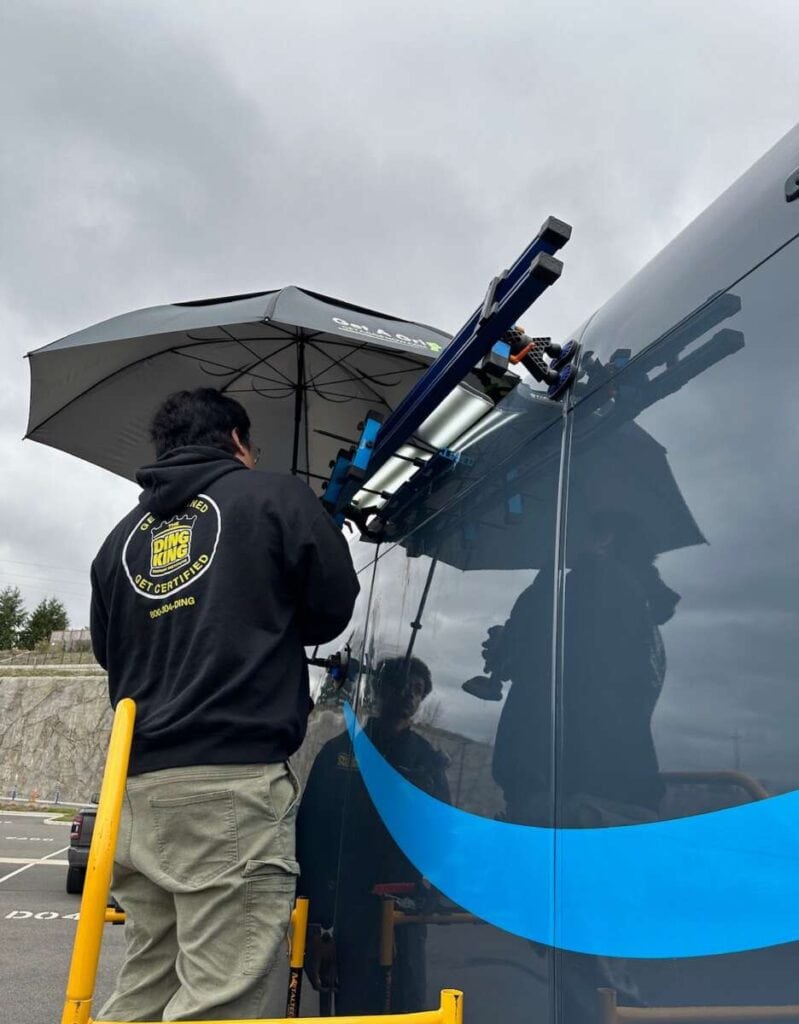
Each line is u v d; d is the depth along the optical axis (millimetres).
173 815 1307
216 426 1688
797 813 730
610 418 1197
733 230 1051
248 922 1281
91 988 1080
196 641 1387
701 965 803
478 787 1330
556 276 1173
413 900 1502
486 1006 1181
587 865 1002
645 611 1003
